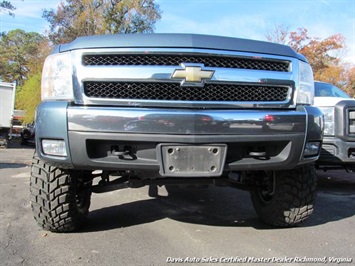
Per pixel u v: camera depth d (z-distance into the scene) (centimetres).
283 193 389
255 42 336
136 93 311
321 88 690
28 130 2544
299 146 328
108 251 343
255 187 418
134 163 309
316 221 445
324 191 648
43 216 362
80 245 356
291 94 336
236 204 530
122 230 404
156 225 424
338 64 2703
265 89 331
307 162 341
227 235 391
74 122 304
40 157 325
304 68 349
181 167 307
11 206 515
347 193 630
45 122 314
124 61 313
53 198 352
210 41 319
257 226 422
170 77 307
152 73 307
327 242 371
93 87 312
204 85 313
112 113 300
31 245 355
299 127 327
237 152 323
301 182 384
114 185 391
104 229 406
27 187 679
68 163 312
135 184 374
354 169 619
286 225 409
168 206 515
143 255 335
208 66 316
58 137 309
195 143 305
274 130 319
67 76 314
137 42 311
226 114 309
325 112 586
